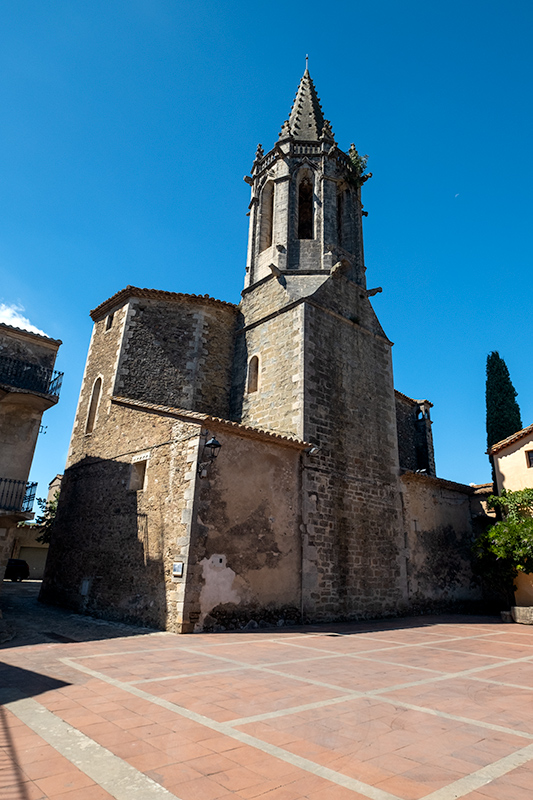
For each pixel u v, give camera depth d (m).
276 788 3.38
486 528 20.14
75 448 18.11
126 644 9.06
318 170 20.27
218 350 18.50
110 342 18.52
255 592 11.88
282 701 5.46
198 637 9.92
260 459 13.03
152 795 3.24
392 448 17.86
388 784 3.48
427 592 17.19
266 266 19.25
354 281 19.56
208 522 11.35
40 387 14.77
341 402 16.36
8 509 13.28
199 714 4.93
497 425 27.70
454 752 4.11
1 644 9.11
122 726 4.55
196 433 11.84
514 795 3.34
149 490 12.95
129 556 12.91
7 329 14.81
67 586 15.55
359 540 15.12
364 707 5.31
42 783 3.38
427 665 7.78
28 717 4.76
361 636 10.96
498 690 6.28
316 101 22.81
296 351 16.00
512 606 16.12
